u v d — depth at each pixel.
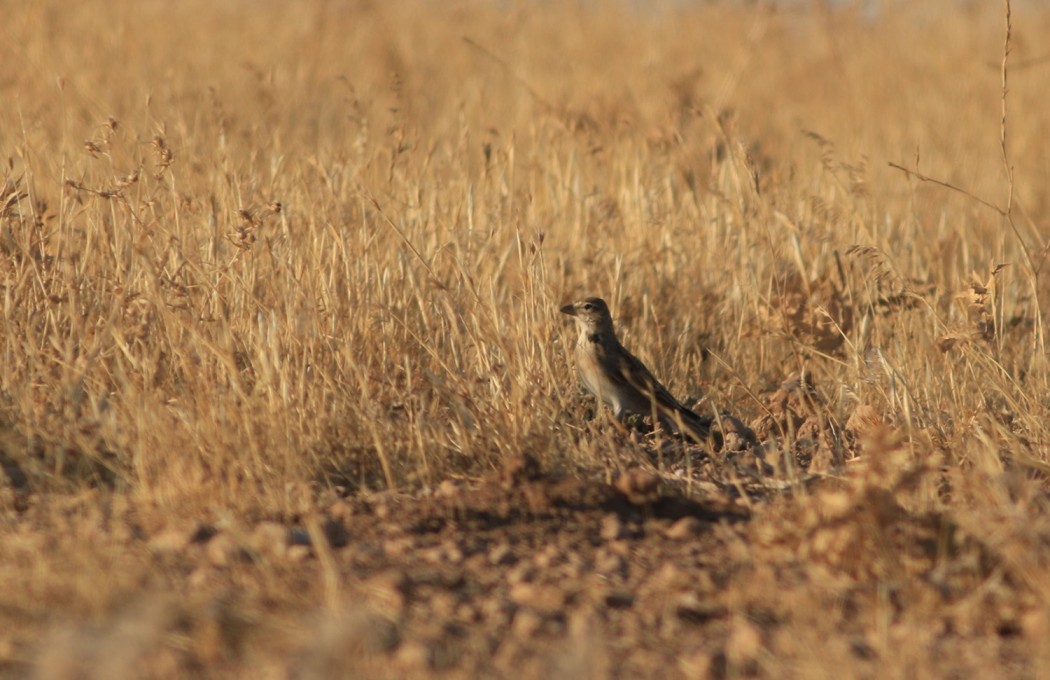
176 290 26.12
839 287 34.72
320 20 85.25
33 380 24.78
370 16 90.94
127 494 22.41
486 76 75.25
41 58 58.22
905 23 94.81
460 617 17.77
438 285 27.27
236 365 25.83
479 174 39.38
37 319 27.05
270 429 23.30
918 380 30.02
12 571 17.95
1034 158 61.53
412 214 34.75
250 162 35.06
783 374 33.50
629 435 27.56
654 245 36.94
